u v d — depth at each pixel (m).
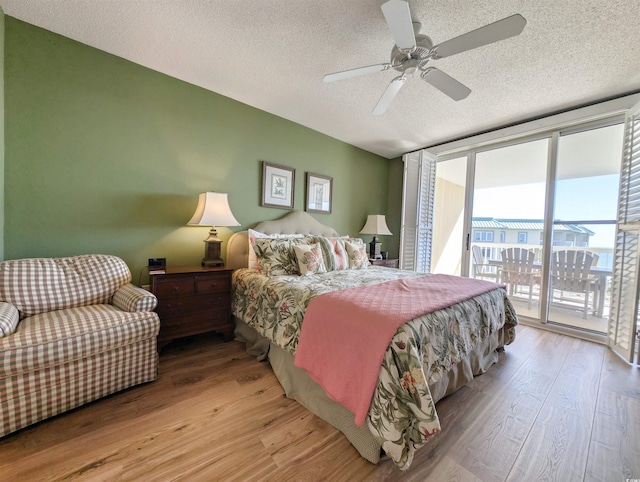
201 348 2.29
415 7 1.54
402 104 2.73
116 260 2.05
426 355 1.29
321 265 2.53
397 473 1.14
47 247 1.95
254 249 2.50
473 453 1.25
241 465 1.16
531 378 1.94
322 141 3.62
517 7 1.53
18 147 1.82
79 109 2.02
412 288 1.88
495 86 2.35
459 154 3.86
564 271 3.14
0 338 1.23
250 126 2.93
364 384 1.22
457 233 4.18
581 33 1.70
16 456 1.15
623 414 1.54
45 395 1.32
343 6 1.58
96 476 1.08
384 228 3.97
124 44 2.01
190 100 2.52
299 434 1.35
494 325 1.96
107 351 1.53
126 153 2.23
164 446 1.24
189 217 2.57
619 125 2.67
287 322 1.76
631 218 2.28
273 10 1.62
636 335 2.16
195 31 1.83
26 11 1.71
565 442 1.33
